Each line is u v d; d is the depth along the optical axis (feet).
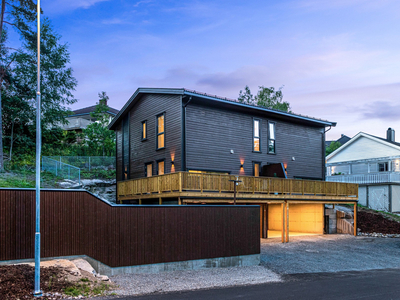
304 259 45.80
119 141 78.74
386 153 108.58
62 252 30.89
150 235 34.19
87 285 26.11
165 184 48.96
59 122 100.42
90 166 86.12
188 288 28.55
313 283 32.07
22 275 24.84
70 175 65.77
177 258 35.65
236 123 63.62
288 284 31.45
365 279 34.50
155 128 62.90
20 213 29.40
